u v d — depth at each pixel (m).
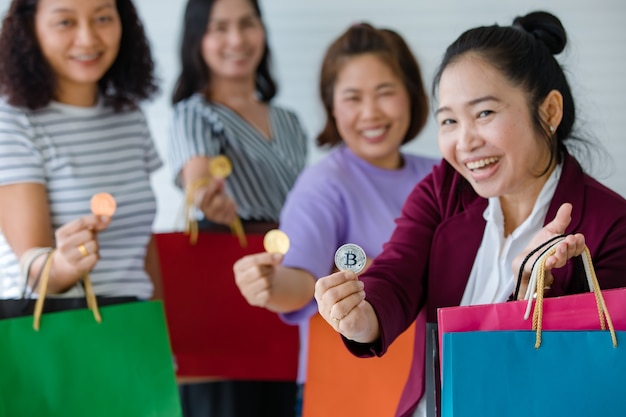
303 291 3.18
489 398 2.10
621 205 2.36
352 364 2.84
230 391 3.80
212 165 3.77
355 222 3.28
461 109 2.34
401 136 3.39
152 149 3.56
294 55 5.73
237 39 4.14
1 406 2.60
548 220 2.39
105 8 3.25
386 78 3.36
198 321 3.73
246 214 4.00
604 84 5.71
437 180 2.55
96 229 2.79
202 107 4.07
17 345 2.63
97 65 3.26
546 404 2.11
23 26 3.17
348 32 3.44
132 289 3.32
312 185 3.31
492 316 2.17
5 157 3.14
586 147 2.55
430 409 2.29
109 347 2.72
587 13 5.69
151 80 3.55
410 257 2.50
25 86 3.17
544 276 2.19
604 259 2.32
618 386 2.11
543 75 2.37
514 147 2.32
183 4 5.67
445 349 2.12
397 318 2.36
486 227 2.45
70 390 2.67
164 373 2.77
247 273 3.03
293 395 3.89
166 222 5.68
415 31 5.68
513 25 2.49
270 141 4.18
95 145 3.33
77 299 2.76
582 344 2.12
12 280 3.16
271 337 3.72
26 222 3.13
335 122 3.53
